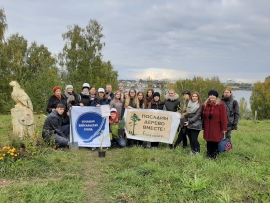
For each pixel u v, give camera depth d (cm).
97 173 542
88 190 456
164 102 795
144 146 791
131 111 783
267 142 910
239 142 863
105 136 752
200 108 652
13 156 562
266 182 480
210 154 658
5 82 3047
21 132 755
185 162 601
